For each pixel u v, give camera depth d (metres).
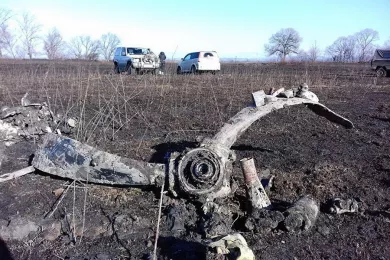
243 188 4.21
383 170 4.93
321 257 3.11
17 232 3.42
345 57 57.31
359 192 4.27
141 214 3.74
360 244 3.30
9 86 13.28
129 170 3.92
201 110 9.11
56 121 6.37
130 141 6.30
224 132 4.07
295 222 3.41
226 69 25.64
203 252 3.04
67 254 3.16
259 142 6.22
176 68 23.91
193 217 3.60
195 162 3.63
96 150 4.11
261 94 4.50
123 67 21.03
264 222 3.42
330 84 14.27
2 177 4.38
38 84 13.87
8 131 5.69
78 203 3.95
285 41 66.25
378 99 11.15
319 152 5.69
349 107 9.70
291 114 8.25
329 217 3.75
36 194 4.18
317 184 4.42
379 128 7.27
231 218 3.64
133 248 3.23
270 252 3.16
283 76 17.92
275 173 4.76
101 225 3.56
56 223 3.56
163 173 3.85
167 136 6.63
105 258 3.08
